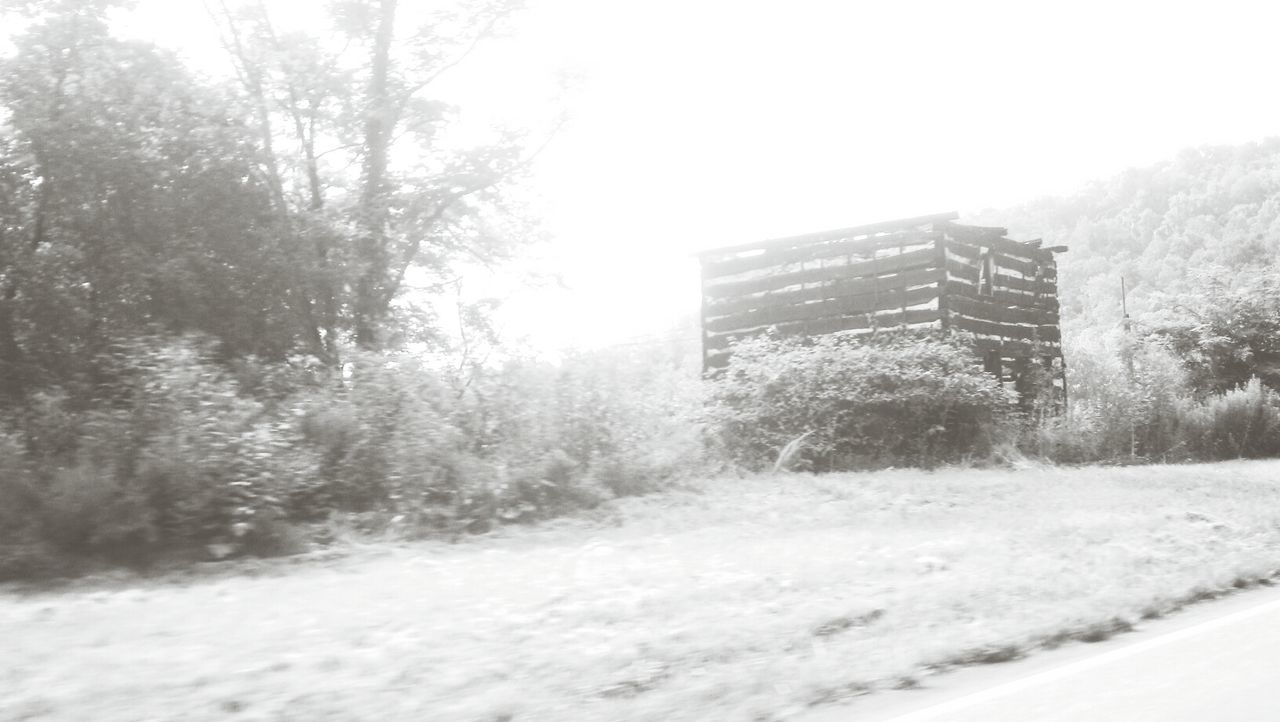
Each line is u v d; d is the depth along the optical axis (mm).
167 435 10852
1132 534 11266
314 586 8609
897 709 4934
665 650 5953
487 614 7230
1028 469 20469
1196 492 15867
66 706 4852
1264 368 35656
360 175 20750
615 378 16156
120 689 5148
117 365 13297
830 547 10492
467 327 21906
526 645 6203
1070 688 5273
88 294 15656
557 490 13562
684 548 10758
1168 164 174875
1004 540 10805
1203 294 37750
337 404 12953
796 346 24031
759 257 26781
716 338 27344
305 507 11688
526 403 14984
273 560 10133
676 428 16984
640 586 8367
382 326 17938
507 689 5121
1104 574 8648
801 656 5914
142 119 16547
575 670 5520
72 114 15789
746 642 6188
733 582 8352
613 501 14117
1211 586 8219
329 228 17828
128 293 15523
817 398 22156
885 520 12938
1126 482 17312
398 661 5773
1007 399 23000
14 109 15945
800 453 21516
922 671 5613
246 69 19203
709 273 27594
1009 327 26406
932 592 7750
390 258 19906
